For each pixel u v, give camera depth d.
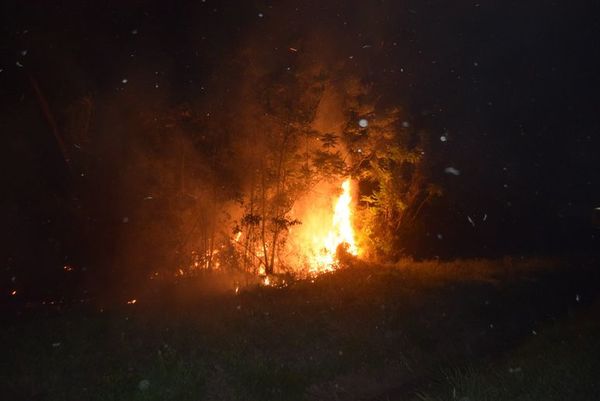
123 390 9.59
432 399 9.38
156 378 10.00
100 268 21.31
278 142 19.16
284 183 19.56
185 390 9.78
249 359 11.45
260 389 10.42
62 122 21.89
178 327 13.05
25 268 21.88
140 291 18.72
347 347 12.73
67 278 21.67
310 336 13.02
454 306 16.59
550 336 13.02
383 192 22.78
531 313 17.33
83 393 9.60
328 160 19.30
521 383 9.27
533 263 24.88
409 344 13.48
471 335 14.91
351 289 17.33
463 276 20.91
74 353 11.27
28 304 18.19
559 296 19.61
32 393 9.64
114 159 21.16
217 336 12.52
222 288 18.28
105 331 12.73
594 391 8.76
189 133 19.09
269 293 16.77
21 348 11.47
